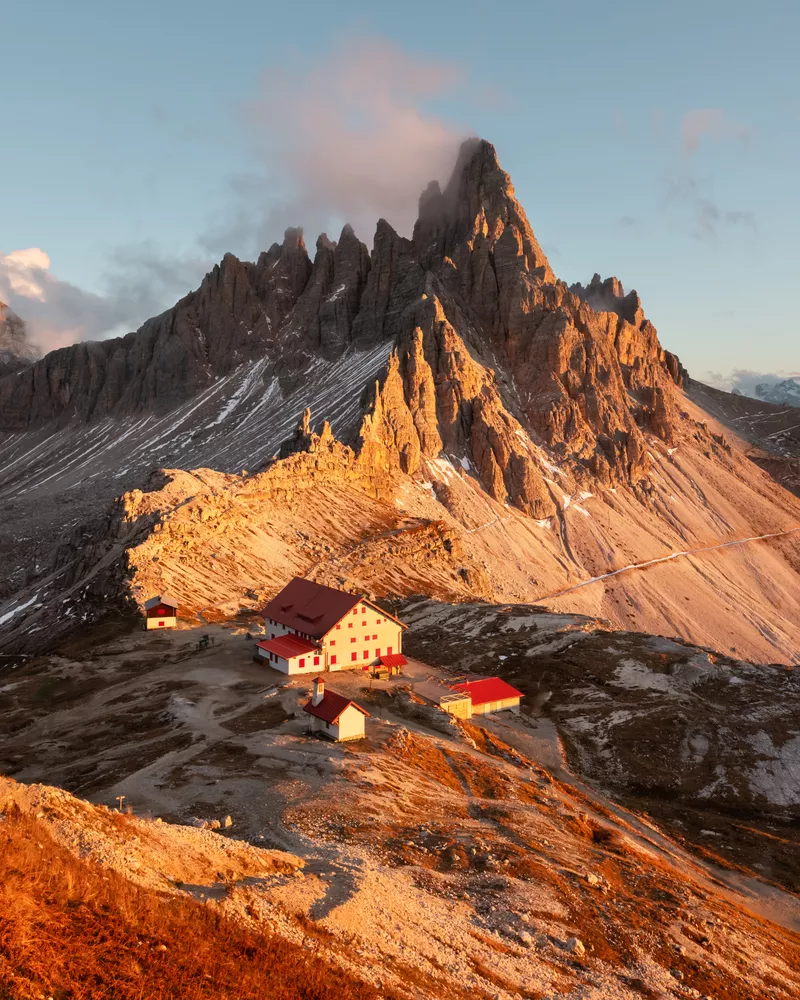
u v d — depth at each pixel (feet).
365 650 362.12
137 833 115.65
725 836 262.26
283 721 267.18
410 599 616.80
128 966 75.72
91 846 99.81
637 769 313.94
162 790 192.13
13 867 83.97
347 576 632.38
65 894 83.66
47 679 335.88
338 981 90.84
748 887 225.56
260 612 486.79
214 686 312.91
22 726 280.31
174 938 85.05
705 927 162.71
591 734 348.18
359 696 314.96
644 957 138.31
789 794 295.07
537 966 121.80
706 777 309.01
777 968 154.92
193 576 516.73
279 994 82.74
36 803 108.68
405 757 241.96
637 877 188.03
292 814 170.19
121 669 347.77
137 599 449.06
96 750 246.06
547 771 295.89
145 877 99.25
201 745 236.63
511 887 152.15
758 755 319.27
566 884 163.22
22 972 68.08
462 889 147.23
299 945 97.86
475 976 110.83
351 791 192.54
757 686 397.19
